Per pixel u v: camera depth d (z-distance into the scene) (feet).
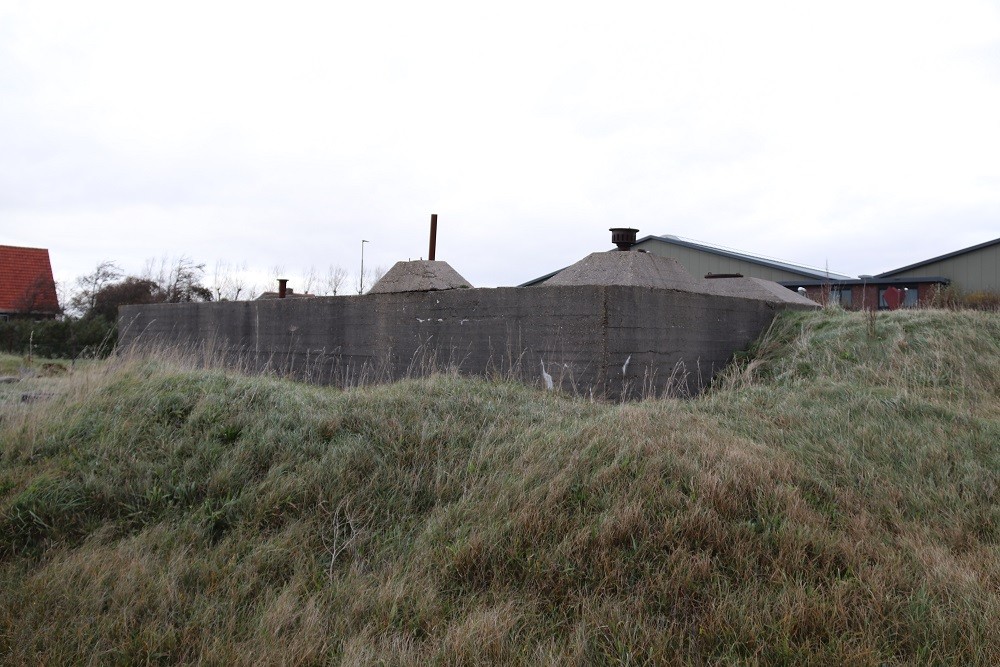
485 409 19.43
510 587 12.98
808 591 12.46
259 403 19.39
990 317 30.40
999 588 13.14
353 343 33.91
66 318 76.79
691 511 14.03
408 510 15.65
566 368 25.39
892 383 25.84
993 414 22.79
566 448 16.55
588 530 13.65
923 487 17.30
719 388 29.58
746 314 32.99
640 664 11.14
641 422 18.10
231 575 13.65
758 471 15.81
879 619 11.94
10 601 12.83
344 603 12.87
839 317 32.12
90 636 11.93
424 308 30.42
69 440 18.04
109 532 15.15
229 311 42.37
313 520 15.29
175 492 16.06
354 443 17.35
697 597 12.45
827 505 15.55
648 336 26.32
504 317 27.37
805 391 24.32
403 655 11.28
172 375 21.30
